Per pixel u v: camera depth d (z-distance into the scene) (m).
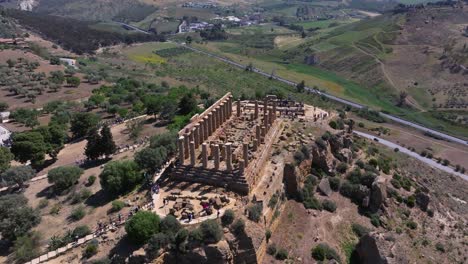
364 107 197.25
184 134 80.94
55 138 110.25
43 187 90.69
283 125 104.81
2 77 173.88
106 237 67.50
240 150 83.44
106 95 157.88
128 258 60.59
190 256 60.25
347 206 89.44
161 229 62.91
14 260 66.56
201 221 64.94
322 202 87.88
